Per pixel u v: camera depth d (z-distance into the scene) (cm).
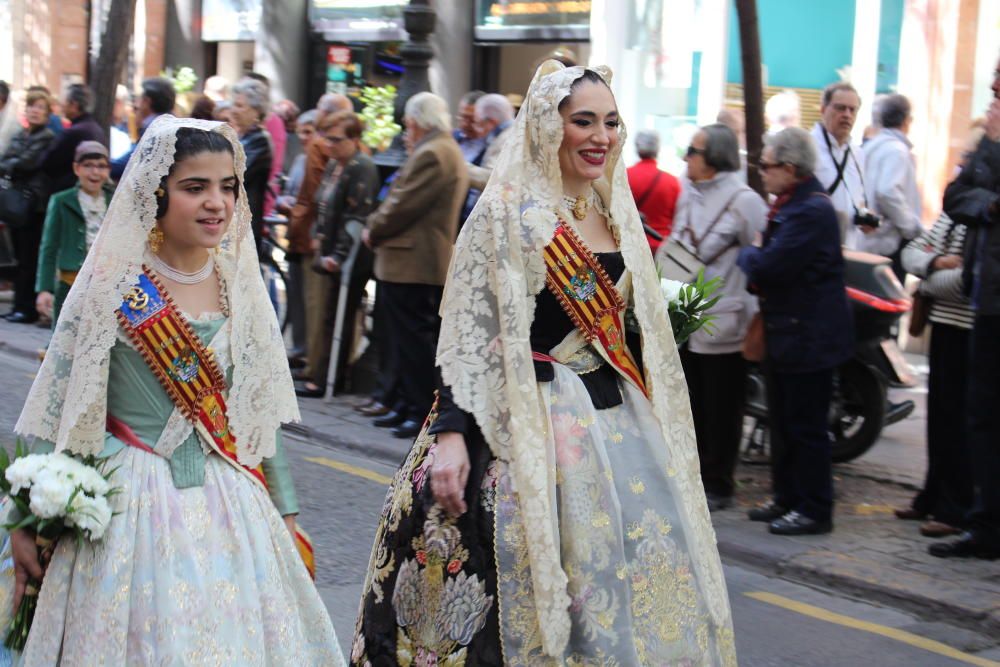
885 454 809
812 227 597
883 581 550
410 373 784
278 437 333
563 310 338
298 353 944
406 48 987
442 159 754
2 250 1178
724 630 348
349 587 525
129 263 304
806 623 518
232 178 315
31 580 304
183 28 1903
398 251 770
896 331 836
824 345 605
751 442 789
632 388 348
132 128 1311
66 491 289
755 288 618
